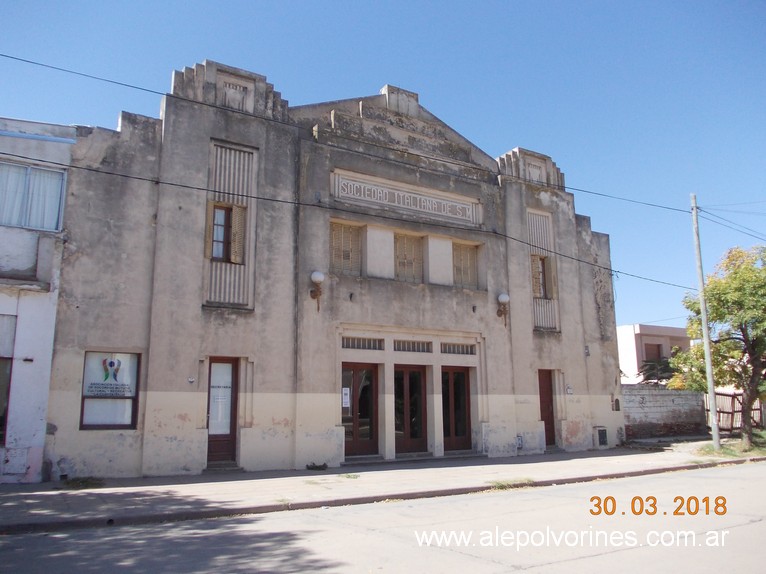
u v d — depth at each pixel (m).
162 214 15.55
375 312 18.69
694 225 22.08
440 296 20.19
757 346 21.23
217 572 6.82
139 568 7.00
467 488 13.28
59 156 14.64
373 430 18.75
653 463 18.23
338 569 6.91
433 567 6.97
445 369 20.58
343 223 18.98
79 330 14.23
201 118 16.48
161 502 11.02
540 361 22.34
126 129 15.49
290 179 17.73
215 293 16.14
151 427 14.66
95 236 14.73
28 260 14.02
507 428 20.89
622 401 25.25
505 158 23.09
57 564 7.19
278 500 11.36
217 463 15.68
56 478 13.55
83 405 14.28
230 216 16.84
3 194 14.07
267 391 16.39
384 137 20.05
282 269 17.16
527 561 7.23
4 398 13.38
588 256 25.12
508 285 22.00
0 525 8.95
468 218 21.58
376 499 12.06
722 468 18.08
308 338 17.30
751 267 21.69
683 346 45.53
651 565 7.03
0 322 13.43
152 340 14.94
